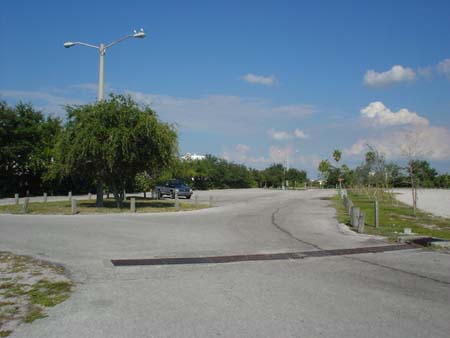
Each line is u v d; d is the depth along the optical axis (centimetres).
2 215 2059
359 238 1386
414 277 837
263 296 688
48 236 1306
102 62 2492
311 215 2264
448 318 589
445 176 7956
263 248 1158
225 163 9062
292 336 517
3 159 4100
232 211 2475
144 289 730
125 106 2462
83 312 602
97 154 2366
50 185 4553
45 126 4419
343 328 546
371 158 3650
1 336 508
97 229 1502
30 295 682
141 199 3722
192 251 1100
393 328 548
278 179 10450
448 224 1794
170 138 2548
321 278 817
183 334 521
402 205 3162
